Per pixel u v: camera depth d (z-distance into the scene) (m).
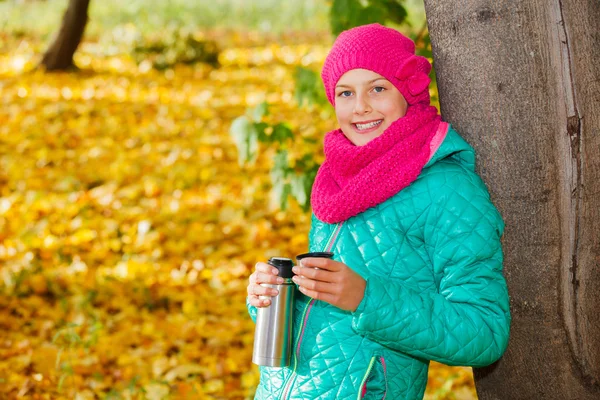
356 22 3.87
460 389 3.57
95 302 4.72
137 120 9.13
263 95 10.51
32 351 4.08
